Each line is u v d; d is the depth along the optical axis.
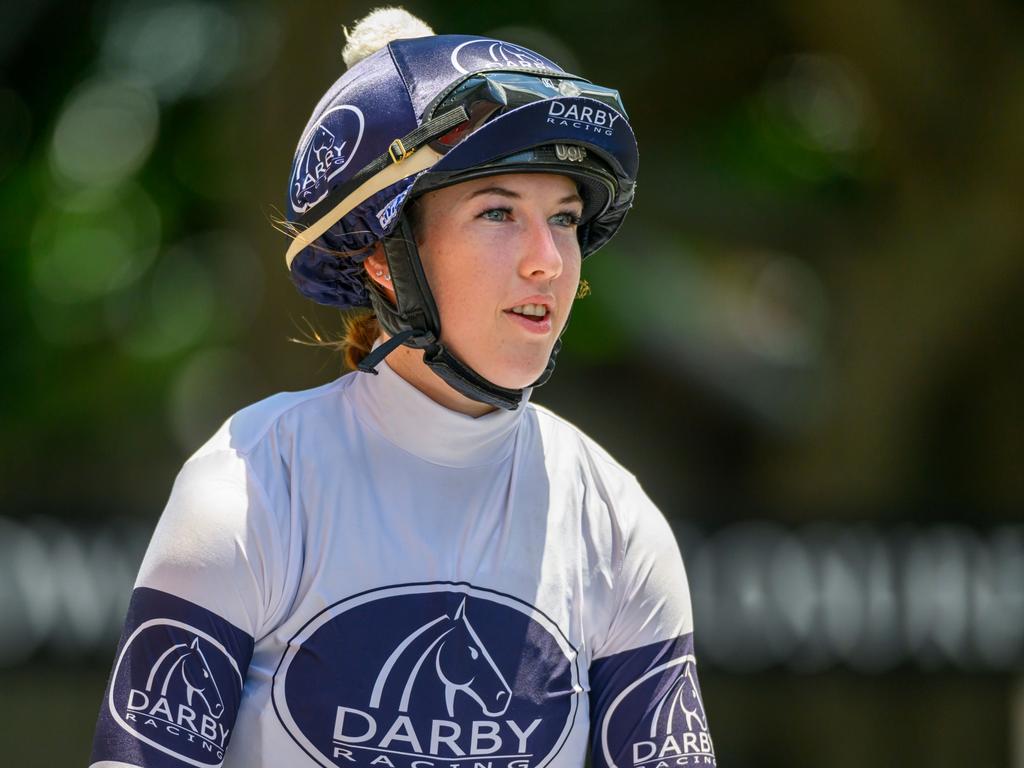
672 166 33.38
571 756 6.80
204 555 6.44
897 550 22.78
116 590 21.08
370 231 6.91
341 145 6.82
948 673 22.41
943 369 29.91
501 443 7.00
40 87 34.19
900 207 29.83
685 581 7.36
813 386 32.31
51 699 25.75
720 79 31.75
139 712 6.27
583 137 6.57
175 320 37.38
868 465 30.05
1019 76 27.53
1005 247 28.33
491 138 6.42
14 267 36.16
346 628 6.52
